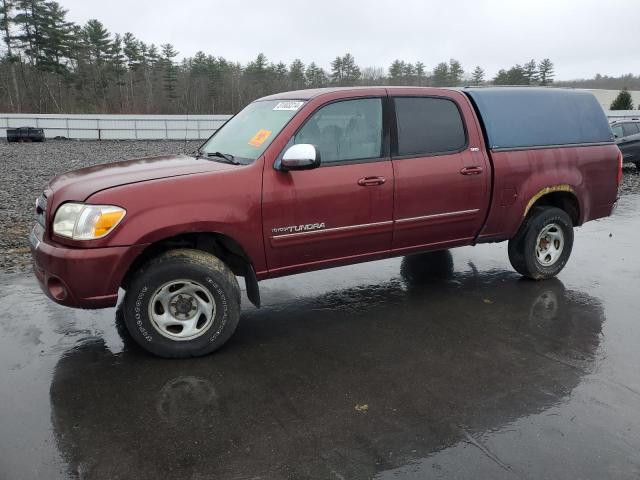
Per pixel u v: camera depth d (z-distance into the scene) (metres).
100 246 3.57
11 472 2.67
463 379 3.63
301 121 4.21
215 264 3.89
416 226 4.74
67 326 4.48
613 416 3.18
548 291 5.42
